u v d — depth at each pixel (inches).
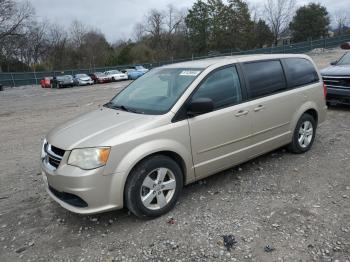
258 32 2603.3
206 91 166.7
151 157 147.6
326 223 139.7
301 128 219.0
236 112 174.7
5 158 264.8
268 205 157.6
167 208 155.1
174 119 153.8
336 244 126.0
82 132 149.3
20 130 387.2
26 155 269.1
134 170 144.1
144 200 147.3
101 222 152.7
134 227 146.9
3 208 173.3
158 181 150.8
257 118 185.6
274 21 2610.7
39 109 601.0
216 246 129.6
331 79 333.7
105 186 137.5
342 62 363.9
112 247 133.8
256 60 194.1
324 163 204.4
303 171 194.2
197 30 2511.1
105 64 2576.3
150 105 165.3
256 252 124.5
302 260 118.7
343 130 273.4
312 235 132.3
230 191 174.4
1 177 219.5
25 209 170.6
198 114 161.0
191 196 171.5
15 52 2255.2
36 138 332.2
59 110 555.2
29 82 1815.9
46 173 147.2
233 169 202.2
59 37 2810.0
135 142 141.8
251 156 189.3
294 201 159.8
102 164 135.8
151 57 2578.7
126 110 169.0
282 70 206.2
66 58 2751.0
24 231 150.0
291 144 216.1
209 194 172.6
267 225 141.1
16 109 642.2
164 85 177.8
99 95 796.6
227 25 2401.6
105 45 2898.6
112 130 145.3
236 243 130.5
